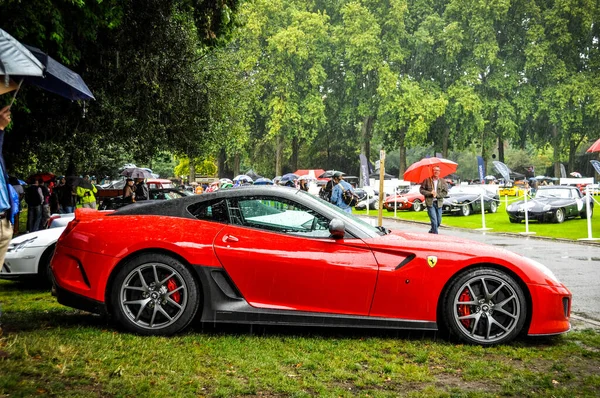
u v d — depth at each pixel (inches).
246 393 120.1
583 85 2303.2
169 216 176.7
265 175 3038.9
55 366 125.4
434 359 152.8
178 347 153.9
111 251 166.7
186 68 581.9
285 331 179.3
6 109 146.6
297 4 2546.8
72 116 496.7
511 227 751.7
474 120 2347.4
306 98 2383.1
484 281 169.2
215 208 177.3
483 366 147.1
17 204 151.9
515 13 2486.5
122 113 559.5
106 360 135.5
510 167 3663.9
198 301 168.1
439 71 2536.9
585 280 309.4
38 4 299.1
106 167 1153.4
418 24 2536.9
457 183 2480.3
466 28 2431.1
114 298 166.2
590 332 189.0
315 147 2967.5
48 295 256.7
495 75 2423.7
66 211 665.6
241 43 2244.1
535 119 2518.5
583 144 3284.9
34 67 144.6
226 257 167.0
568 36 2349.9
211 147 892.6
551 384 132.6
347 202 506.6
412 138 2400.3
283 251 168.4
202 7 400.8
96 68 472.1
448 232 698.8
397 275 166.9
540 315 168.4
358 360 149.3
